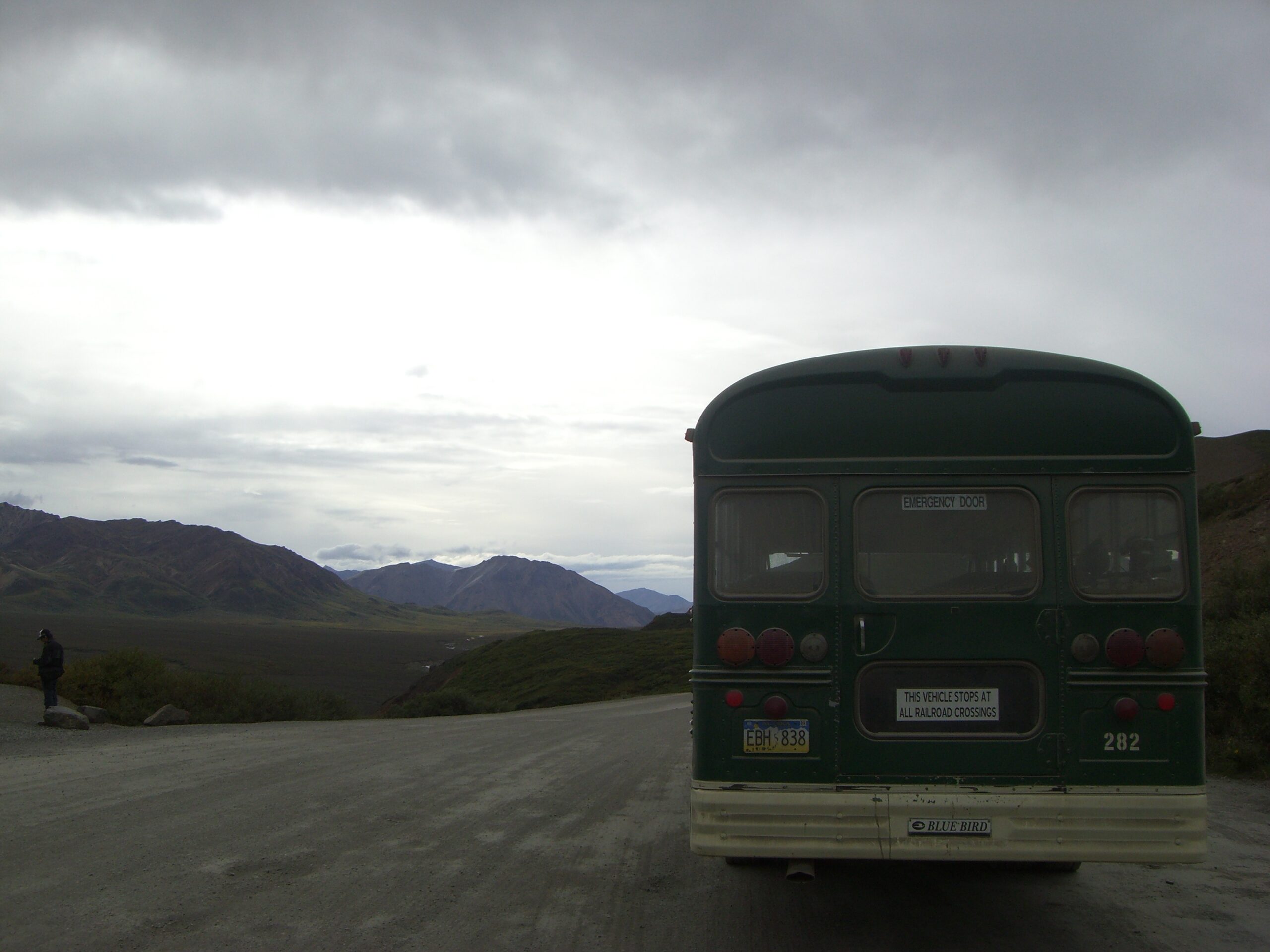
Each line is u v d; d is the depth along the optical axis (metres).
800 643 5.30
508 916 6.04
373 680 113.19
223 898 6.25
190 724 20.95
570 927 5.86
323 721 24.64
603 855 7.74
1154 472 5.33
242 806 9.47
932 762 5.21
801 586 5.36
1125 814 5.10
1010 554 5.33
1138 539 5.31
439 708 34.19
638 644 74.62
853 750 5.23
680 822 9.11
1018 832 5.11
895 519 5.39
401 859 7.43
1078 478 5.35
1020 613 5.26
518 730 19.86
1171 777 5.12
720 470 5.48
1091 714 5.19
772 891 6.74
